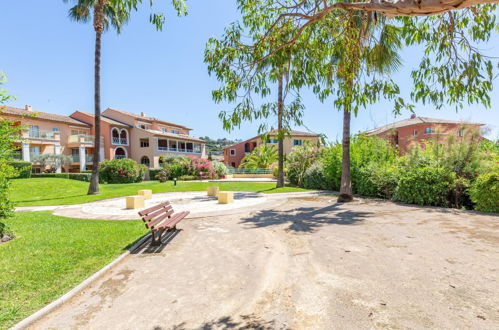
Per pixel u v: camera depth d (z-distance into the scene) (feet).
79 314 9.94
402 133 99.40
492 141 37.58
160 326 9.10
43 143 96.78
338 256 15.78
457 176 33.45
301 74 14.29
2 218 20.08
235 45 14.57
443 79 12.86
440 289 11.21
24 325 9.02
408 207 32.94
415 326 8.66
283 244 18.65
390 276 12.68
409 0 7.91
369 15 12.47
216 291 11.69
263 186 71.51
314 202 40.04
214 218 28.76
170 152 134.82
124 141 124.26
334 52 14.49
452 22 12.50
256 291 11.60
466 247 16.66
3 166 19.57
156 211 20.94
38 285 11.88
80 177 89.51
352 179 50.65
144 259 16.06
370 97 13.19
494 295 10.62
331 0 14.08
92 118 118.01
